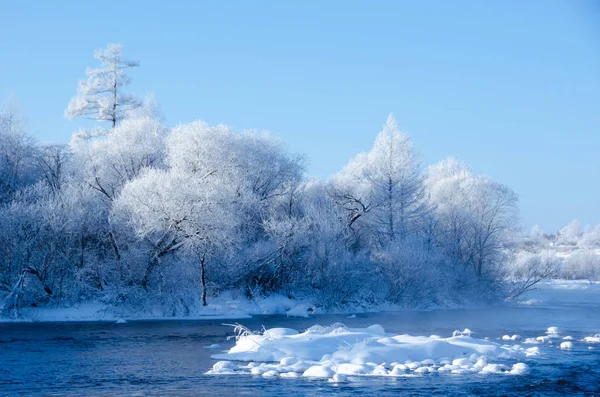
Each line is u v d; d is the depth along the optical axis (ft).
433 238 224.74
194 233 163.32
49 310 156.35
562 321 155.02
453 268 218.18
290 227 187.83
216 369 82.38
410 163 225.76
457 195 243.19
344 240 203.00
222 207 170.19
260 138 213.87
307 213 196.95
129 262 163.94
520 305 218.59
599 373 80.64
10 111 212.23
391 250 201.77
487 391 70.74
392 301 197.47
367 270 197.57
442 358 87.51
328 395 68.39
